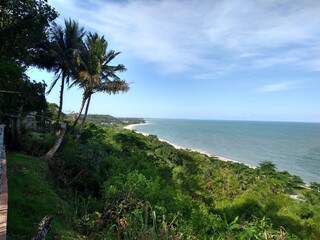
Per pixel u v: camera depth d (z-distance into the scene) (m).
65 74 22.14
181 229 7.46
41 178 9.32
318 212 15.07
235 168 44.81
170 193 9.92
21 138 12.88
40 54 20.38
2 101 11.37
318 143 122.12
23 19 14.47
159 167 19.48
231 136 149.75
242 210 14.30
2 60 12.05
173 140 114.75
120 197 8.62
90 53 22.25
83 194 10.84
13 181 7.93
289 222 13.20
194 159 37.53
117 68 23.61
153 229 6.63
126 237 6.56
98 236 6.62
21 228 5.66
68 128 22.62
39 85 15.63
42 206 7.03
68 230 6.39
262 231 7.69
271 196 16.55
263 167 47.69
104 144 23.09
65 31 21.55
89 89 22.25
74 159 12.28
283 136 161.88
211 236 7.64
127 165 14.61
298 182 42.50
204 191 19.17
